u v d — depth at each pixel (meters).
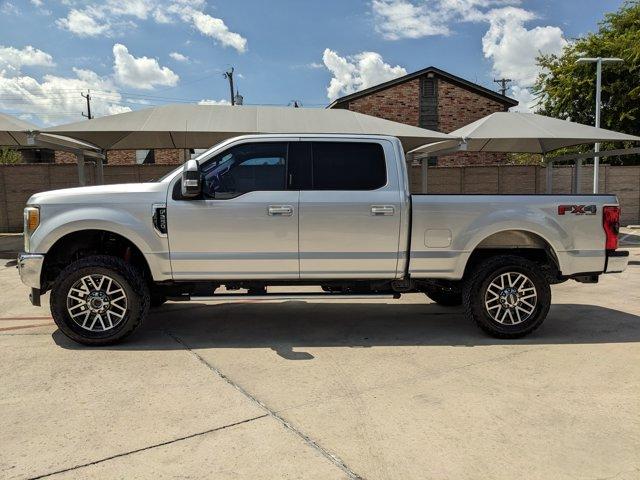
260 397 3.94
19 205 16.33
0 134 12.13
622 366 4.63
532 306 5.45
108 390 4.08
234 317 6.46
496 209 5.38
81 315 5.21
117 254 5.68
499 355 4.96
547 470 2.94
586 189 17.03
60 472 2.93
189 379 4.31
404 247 5.34
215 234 5.18
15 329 5.89
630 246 13.29
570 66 21.73
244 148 5.37
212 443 3.25
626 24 22.33
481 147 14.89
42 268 5.13
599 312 6.75
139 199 5.15
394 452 3.14
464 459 3.06
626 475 2.89
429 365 4.67
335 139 5.43
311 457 3.09
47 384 4.20
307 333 5.73
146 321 6.25
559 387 4.14
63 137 11.70
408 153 15.21
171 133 11.47
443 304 7.13
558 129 12.10
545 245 5.57
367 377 4.37
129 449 3.18
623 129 21.31
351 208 5.24
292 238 5.23
